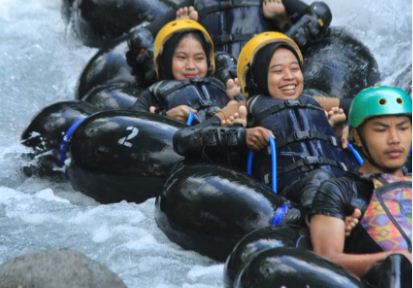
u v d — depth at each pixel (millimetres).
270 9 19766
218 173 13969
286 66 14984
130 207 15781
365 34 22500
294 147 14453
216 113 15367
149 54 19578
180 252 14055
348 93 19219
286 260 11039
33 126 17922
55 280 11172
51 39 23891
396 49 21766
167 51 17562
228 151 14688
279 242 11930
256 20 19844
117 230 14758
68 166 16734
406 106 12125
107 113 16312
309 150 14461
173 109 16656
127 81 19844
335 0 23234
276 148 14484
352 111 12328
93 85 20125
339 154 14633
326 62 19422
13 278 11203
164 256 13891
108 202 16359
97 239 14602
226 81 18281
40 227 15180
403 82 20156
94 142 16047
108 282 11367
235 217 13430
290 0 19797
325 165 14359
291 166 14312
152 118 16062
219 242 13586
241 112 14633
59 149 17453
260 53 15031
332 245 11531
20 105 21562
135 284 12961
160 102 17328
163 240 14469
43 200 16531
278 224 13273
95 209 15758
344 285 10742
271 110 14734
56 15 25453
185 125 16094
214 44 19734
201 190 13789
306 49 19688
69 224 15250
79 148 16234
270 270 11008
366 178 11938
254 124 14805
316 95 18656
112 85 19609
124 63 20078
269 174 14320
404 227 11555
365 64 19750
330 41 19828
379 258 11164
